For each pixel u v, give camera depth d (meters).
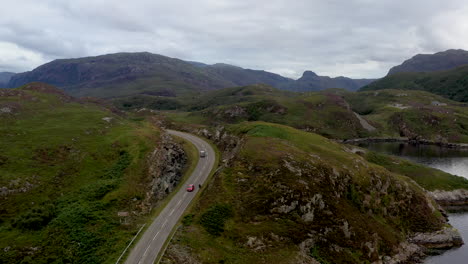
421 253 52.31
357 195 55.72
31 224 36.19
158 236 37.91
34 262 31.27
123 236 37.03
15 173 45.56
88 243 34.97
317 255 42.50
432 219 60.88
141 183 49.72
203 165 64.94
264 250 39.91
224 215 43.78
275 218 44.72
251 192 47.97
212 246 38.12
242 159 56.25
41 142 57.53
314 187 50.38
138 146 61.50
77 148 58.56
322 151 68.06
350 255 44.81
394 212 58.19
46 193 43.88
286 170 52.03
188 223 41.44
